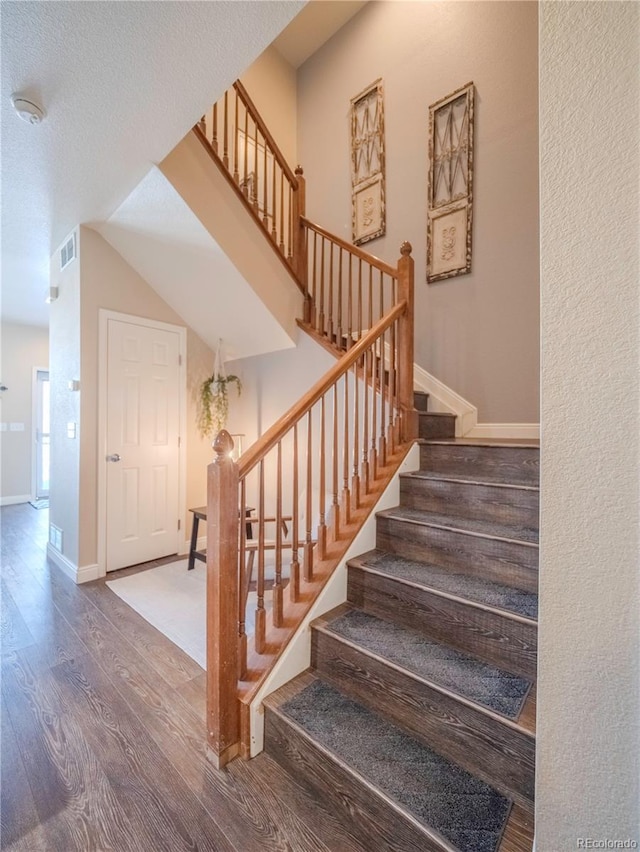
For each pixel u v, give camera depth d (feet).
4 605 8.66
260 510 5.39
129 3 4.50
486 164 9.84
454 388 10.37
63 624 7.86
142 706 5.64
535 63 9.15
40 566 11.03
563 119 2.49
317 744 4.28
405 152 11.35
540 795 2.74
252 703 4.77
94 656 6.81
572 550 2.55
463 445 7.41
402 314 8.11
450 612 5.08
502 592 5.16
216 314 11.24
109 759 4.74
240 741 4.82
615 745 2.45
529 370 9.27
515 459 6.81
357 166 12.47
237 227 9.26
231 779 4.49
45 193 8.48
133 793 4.31
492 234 9.77
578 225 2.45
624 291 2.32
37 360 20.33
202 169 8.55
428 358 10.90
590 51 2.38
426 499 7.06
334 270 12.82
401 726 4.55
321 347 10.11
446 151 10.48
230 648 4.75
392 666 4.64
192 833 3.91
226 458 4.74
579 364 2.48
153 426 11.53
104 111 6.19
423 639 5.20
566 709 2.61
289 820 4.03
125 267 10.92
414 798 3.72
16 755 4.79
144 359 11.32
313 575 6.05
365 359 7.22
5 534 14.29
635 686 2.36
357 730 4.50
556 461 2.58
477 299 10.02
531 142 9.18
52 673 6.35
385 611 5.74
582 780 2.57
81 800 4.23
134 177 7.93
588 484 2.48
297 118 14.53
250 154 12.98
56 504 11.39
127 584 9.79
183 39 5.01
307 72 14.21
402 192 11.43
